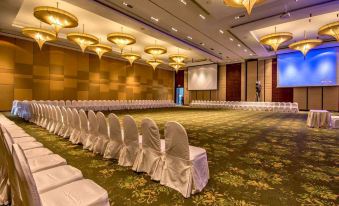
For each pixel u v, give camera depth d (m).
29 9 7.40
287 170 2.75
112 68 14.97
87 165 2.85
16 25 8.87
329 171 2.72
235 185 2.29
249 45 11.39
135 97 16.83
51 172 1.67
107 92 14.66
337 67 11.84
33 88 11.08
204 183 2.26
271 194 2.09
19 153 1.00
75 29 9.51
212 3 6.41
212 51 13.24
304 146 4.01
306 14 6.98
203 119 8.10
